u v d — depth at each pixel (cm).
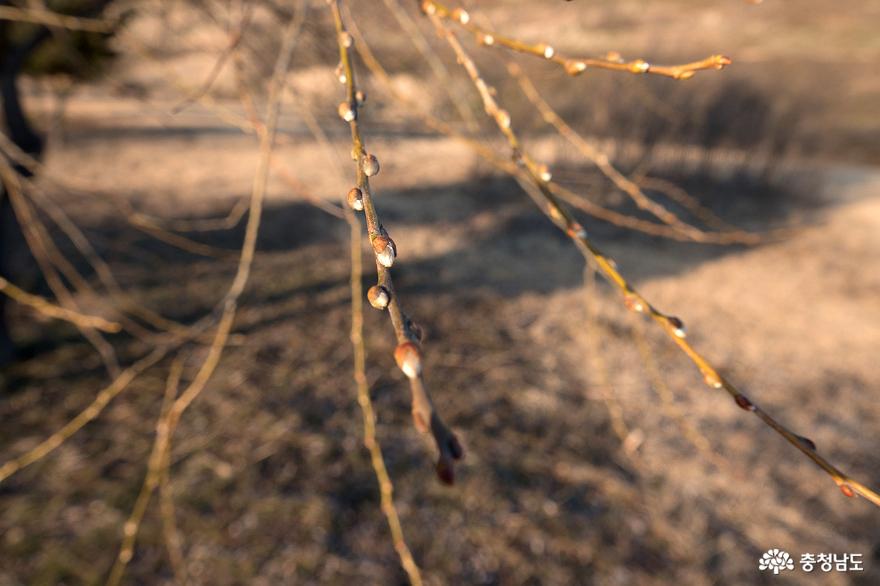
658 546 395
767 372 583
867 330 668
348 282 738
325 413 500
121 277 717
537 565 378
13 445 451
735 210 988
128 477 428
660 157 1012
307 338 606
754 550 392
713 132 1012
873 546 394
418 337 34
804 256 853
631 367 585
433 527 401
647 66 62
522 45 76
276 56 298
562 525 406
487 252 844
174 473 432
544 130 944
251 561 369
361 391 147
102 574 355
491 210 986
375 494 424
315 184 1055
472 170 1105
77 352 567
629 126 976
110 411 492
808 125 1262
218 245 827
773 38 1592
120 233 836
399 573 370
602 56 67
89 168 1121
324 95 283
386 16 267
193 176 1133
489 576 370
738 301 724
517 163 86
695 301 721
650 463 463
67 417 484
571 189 942
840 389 562
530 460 459
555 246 873
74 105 1623
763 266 818
